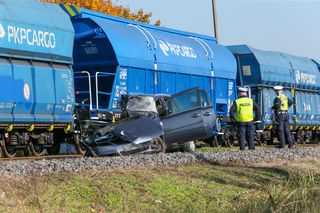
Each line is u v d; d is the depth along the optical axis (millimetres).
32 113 36281
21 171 22703
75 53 43375
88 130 39000
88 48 42594
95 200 20156
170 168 27156
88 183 21906
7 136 35375
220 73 53594
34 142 37938
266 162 31812
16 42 35062
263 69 59281
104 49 42000
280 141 42656
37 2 37938
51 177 22281
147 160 27953
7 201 18516
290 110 63156
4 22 34344
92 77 42844
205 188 23703
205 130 36344
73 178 22391
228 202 21797
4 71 34312
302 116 66188
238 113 39062
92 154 31484
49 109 37312
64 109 38406
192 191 22969
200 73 50656
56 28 37906
